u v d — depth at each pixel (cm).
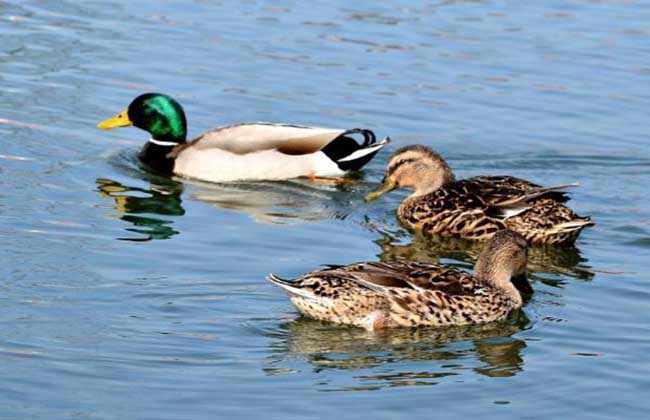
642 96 2361
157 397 1220
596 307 1495
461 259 1712
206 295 1477
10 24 2558
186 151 2062
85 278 1512
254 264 1596
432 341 1396
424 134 2181
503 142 2155
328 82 2373
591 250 1714
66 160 1995
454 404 1227
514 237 1516
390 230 1823
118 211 1798
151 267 1562
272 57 2473
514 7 2833
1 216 1716
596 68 2489
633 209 1880
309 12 2742
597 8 2844
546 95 2358
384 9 2783
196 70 2398
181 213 1820
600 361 1335
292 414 1193
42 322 1377
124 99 2245
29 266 1541
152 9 2716
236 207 1872
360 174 2078
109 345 1329
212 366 1294
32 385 1234
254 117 2216
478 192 1823
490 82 2402
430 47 2559
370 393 1245
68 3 2719
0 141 2028
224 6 2758
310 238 1728
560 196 1809
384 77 2405
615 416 1214
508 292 1502
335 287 1413
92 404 1202
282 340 1366
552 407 1228
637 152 2120
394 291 1427
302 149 2050
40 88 2264
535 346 1381
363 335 1402
